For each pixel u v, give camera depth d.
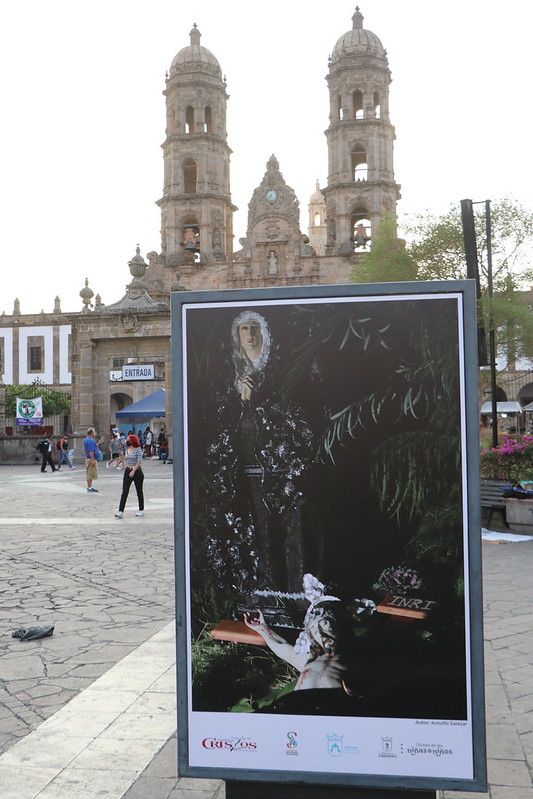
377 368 2.67
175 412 2.79
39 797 3.29
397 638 2.62
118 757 3.71
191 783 3.42
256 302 2.74
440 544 2.61
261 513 2.72
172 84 56.56
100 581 8.05
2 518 13.95
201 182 55.28
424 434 2.63
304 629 2.68
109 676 4.95
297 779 2.66
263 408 2.73
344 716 2.65
